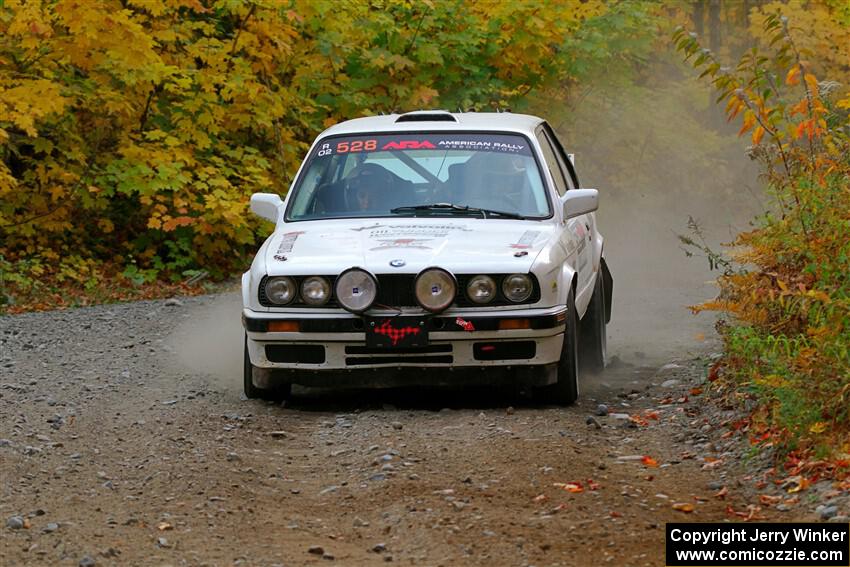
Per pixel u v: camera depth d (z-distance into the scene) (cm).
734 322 1783
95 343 2189
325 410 1639
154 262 3375
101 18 2992
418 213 1730
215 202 3203
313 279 1556
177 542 1070
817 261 1516
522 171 1767
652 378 1833
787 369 1365
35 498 1199
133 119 3434
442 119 1900
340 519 1150
